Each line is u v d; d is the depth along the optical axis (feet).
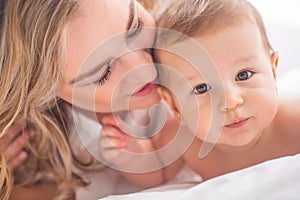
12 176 3.00
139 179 2.94
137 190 2.98
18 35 2.51
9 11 2.49
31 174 3.13
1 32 2.56
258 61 2.54
